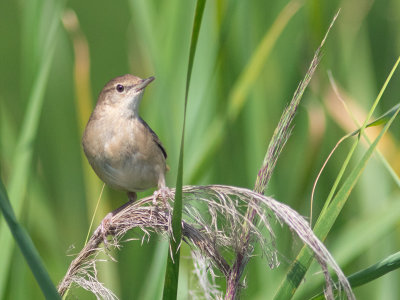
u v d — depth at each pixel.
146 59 10.31
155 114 9.30
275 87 10.25
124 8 17.52
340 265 7.98
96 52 16.30
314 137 9.81
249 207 5.30
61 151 10.80
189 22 9.09
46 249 9.47
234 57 9.66
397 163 9.57
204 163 8.71
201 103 8.88
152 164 8.82
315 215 10.07
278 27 9.05
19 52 16.78
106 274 8.84
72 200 10.65
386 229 8.05
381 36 11.31
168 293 5.27
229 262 5.79
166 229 5.66
